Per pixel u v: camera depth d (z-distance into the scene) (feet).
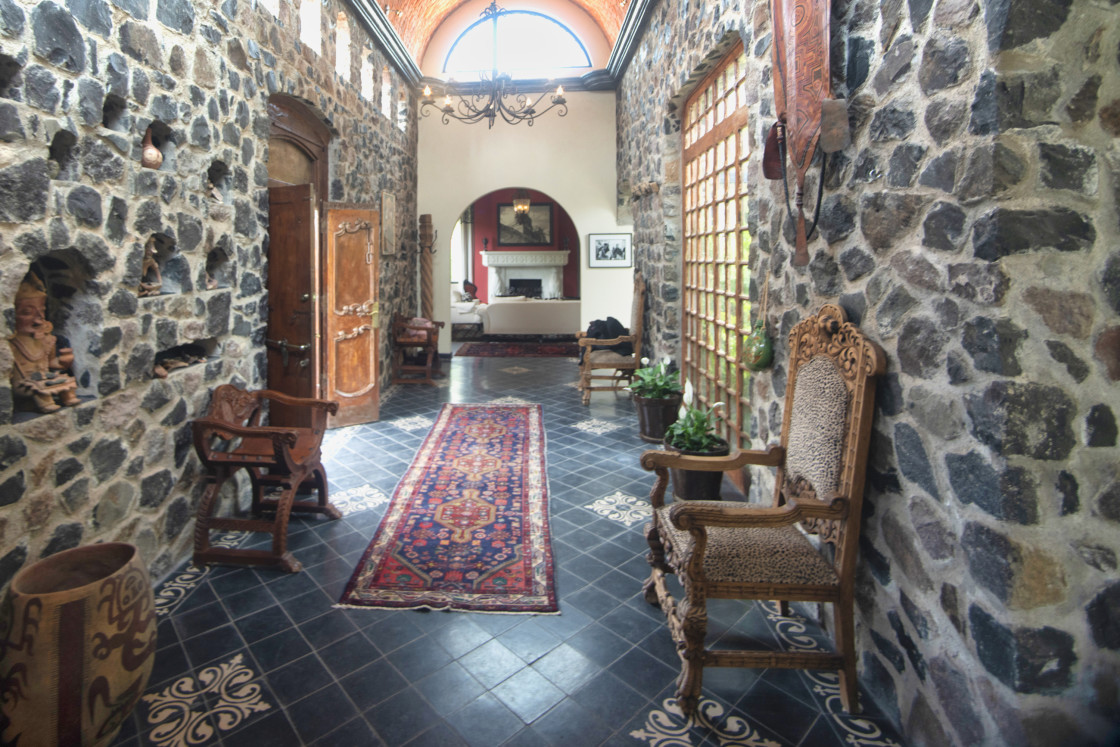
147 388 8.16
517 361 27.89
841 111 5.96
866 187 5.97
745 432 12.22
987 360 4.50
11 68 5.95
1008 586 4.42
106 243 7.25
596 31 26.40
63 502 6.72
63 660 5.01
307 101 14.32
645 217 20.38
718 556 6.09
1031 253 4.38
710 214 14.62
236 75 10.32
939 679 5.15
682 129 17.30
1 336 5.87
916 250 5.27
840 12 6.28
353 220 15.98
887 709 5.95
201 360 9.64
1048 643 4.42
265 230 11.47
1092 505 4.50
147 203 7.98
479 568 8.82
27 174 6.07
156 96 8.10
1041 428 4.42
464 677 6.51
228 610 7.72
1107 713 4.55
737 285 12.39
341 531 10.03
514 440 15.30
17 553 6.12
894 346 5.61
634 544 9.69
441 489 11.89
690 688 5.91
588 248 27.02
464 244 44.50
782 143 7.34
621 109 25.41
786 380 8.13
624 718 5.94
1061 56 4.37
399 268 23.57
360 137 18.58
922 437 5.27
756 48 9.12
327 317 15.75
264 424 11.46
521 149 26.73
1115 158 4.50
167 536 8.62
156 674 6.48
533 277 44.45
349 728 5.77
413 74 23.99
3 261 5.85
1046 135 4.39
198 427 8.73
